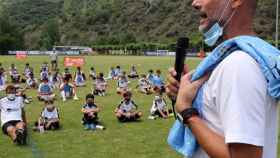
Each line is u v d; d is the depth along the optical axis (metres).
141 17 121.88
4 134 13.58
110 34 125.06
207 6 2.34
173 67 2.60
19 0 166.12
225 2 2.31
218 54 2.19
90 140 12.92
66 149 11.80
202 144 2.16
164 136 13.38
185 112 2.24
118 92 25.55
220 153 2.07
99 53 102.69
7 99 12.88
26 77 32.25
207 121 2.21
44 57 81.38
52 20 140.62
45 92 21.95
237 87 2.02
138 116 16.23
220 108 2.11
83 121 14.88
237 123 1.98
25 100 21.25
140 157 10.84
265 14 77.94
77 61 47.12
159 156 10.91
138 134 13.77
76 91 27.05
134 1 129.38
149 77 26.36
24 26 152.62
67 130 14.52
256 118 1.99
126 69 45.50
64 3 148.88
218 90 2.13
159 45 94.88
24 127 12.48
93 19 131.50
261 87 2.02
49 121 14.50
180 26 106.06
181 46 2.58
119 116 16.02
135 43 102.81
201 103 2.24
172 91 2.50
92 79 35.00
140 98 23.66
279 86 2.04
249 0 2.30
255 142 1.97
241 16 2.31
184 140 2.42
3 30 109.69
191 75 2.39
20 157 11.03
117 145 12.22
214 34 2.36
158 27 114.19
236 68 2.05
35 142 12.70
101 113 18.14
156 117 16.81
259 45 2.13
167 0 117.50
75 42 127.50
